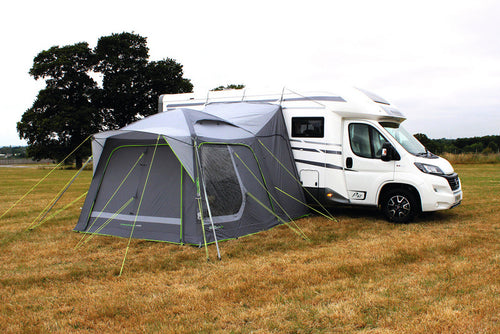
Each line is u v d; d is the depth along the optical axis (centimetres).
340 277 487
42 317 394
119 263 563
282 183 825
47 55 3781
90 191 770
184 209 658
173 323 373
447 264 520
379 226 770
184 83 3959
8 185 1766
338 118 840
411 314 376
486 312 374
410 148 807
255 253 599
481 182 1505
